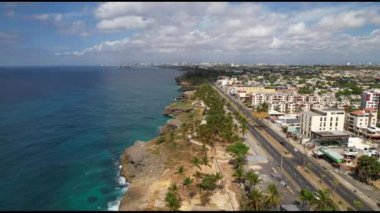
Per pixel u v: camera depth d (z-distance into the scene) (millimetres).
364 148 185000
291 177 146500
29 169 163625
